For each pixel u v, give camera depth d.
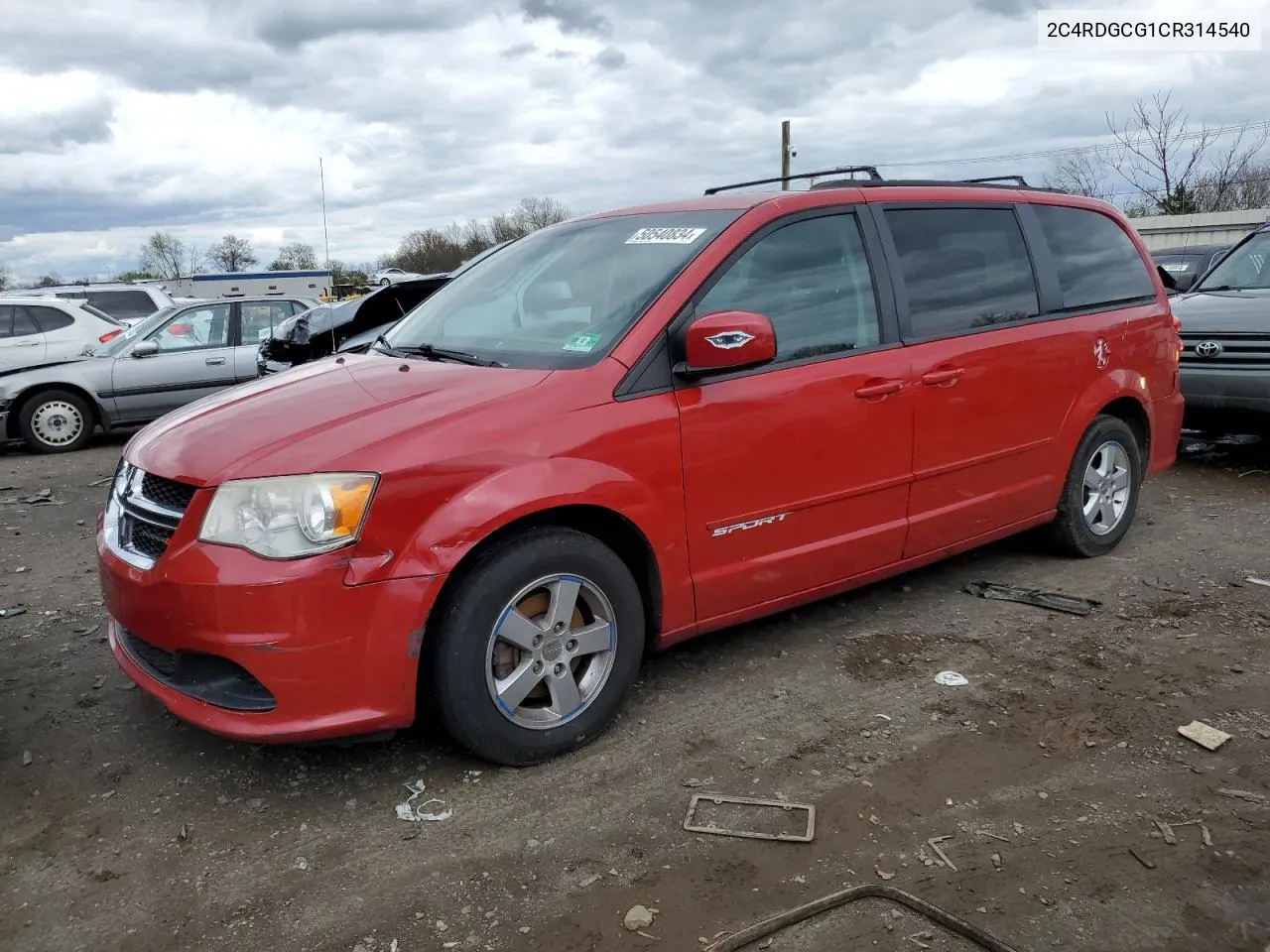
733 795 2.98
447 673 2.93
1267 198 32.66
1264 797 2.90
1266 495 6.46
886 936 2.35
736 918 2.43
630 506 3.19
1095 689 3.63
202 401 3.61
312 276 36.34
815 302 3.75
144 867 2.70
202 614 2.72
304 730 2.76
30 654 4.17
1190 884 2.52
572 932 2.39
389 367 3.57
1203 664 3.82
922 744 3.26
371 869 2.67
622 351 3.26
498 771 3.14
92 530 6.50
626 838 2.77
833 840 2.74
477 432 2.94
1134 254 5.28
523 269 4.08
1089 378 4.80
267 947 2.37
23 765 3.24
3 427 9.91
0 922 2.49
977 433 4.28
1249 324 6.65
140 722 3.53
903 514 4.06
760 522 3.57
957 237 4.33
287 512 2.71
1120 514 5.20
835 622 4.35
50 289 16.00
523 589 3.01
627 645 3.29
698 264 3.47
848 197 3.97
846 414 3.75
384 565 2.77
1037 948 2.29
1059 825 2.79
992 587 4.71
